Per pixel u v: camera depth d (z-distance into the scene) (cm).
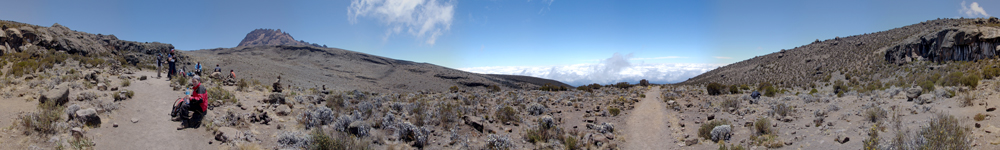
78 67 1897
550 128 1319
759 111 1614
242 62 5759
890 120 1092
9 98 1027
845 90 2606
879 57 5303
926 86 1591
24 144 741
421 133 1030
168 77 1797
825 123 1173
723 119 1391
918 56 4453
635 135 1355
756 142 1058
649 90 3759
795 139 1051
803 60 7356
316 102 1508
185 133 915
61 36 2383
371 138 992
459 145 1049
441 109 1537
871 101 1502
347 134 991
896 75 4112
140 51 3444
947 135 779
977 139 793
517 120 1529
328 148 853
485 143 1101
